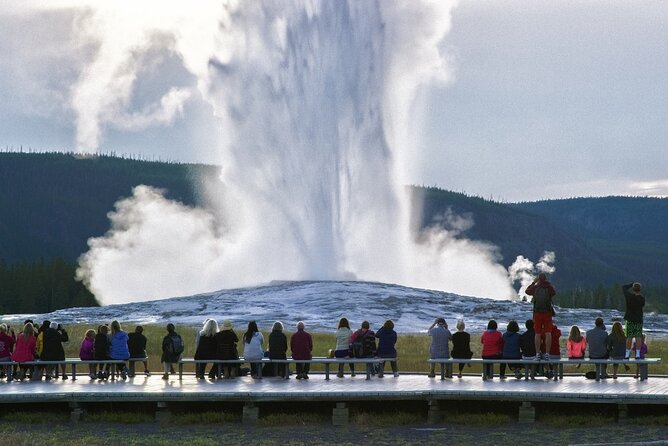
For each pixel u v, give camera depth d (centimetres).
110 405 2677
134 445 2295
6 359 2997
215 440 2370
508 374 3161
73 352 4366
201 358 3005
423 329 5509
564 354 4162
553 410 2634
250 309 6269
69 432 2466
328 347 4441
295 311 6122
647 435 2366
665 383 2809
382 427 2542
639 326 2975
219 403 2672
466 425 2558
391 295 6594
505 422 2578
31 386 2820
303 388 2695
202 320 5994
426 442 2339
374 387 2716
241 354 4153
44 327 3031
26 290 14175
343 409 2573
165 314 6391
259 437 2411
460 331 3033
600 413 2600
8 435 2403
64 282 14712
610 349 2928
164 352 2967
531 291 2905
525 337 2938
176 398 2573
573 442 2303
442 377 2941
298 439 2388
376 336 3088
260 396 2561
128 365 3114
